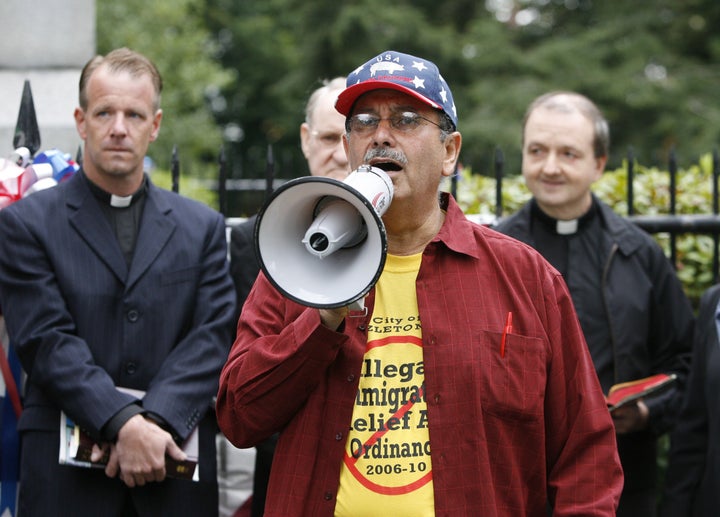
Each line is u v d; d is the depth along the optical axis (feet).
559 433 10.11
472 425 9.47
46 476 12.66
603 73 62.80
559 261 14.89
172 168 16.46
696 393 13.79
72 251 13.15
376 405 9.55
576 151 14.71
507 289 9.94
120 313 13.09
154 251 13.35
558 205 14.83
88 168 13.65
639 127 63.10
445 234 9.99
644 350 14.47
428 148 9.68
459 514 9.33
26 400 13.12
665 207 18.11
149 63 14.05
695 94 63.93
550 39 67.56
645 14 67.41
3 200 14.12
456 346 9.60
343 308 9.05
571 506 9.86
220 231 14.03
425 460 9.45
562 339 10.18
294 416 9.71
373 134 9.73
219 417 10.03
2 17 19.39
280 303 10.04
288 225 9.05
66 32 19.51
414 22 66.08
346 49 67.51
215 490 13.19
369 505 9.34
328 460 9.46
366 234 9.03
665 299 14.80
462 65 64.59
